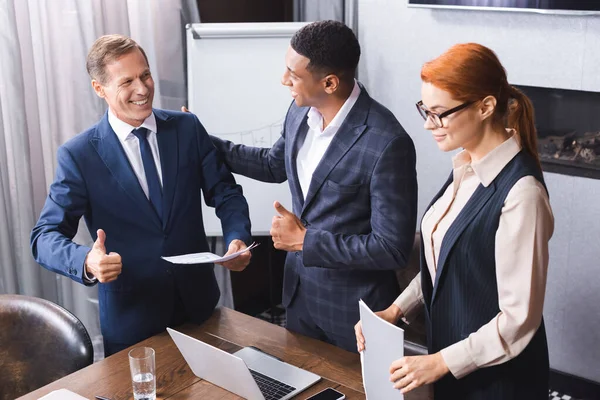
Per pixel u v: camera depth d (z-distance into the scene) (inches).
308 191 86.7
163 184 90.0
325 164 84.8
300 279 92.0
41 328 88.0
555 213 129.3
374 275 86.8
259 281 165.0
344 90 83.3
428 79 64.6
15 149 115.5
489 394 68.5
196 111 138.7
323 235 82.7
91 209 88.9
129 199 88.0
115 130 88.9
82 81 123.0
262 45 136.9
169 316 89.9
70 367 86.0
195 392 73.5
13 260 118.2
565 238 128.7
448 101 63.9
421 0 135.6
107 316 89.7
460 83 62.9
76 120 124.2
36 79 119.5
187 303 90.1
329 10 148.3
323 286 88.5
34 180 121.4
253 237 157.6
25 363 88.6
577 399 130.6
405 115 145.6
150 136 90.4
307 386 74.1
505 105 65.7
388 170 81.4
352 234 85.4
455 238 67.2
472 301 68.0
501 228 64.3
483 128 65.9
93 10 121.6
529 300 63.1
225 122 139.0
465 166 70.0
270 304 165.2
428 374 65.1
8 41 111.1
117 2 126.2
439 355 65.6
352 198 84.2
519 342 64.2
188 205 92.2
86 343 86.1
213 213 140.7
